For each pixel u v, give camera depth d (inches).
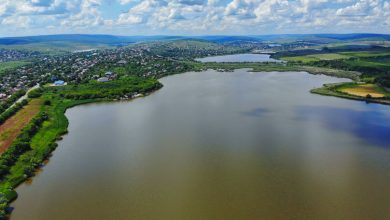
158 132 4948.3
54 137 4739.2
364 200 3031.5
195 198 3085.6
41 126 5221.5
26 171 3585.1
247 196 3110.2
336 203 2984.7
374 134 4785.9
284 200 3038.9
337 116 5748.0
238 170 3636.8
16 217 2837.1
